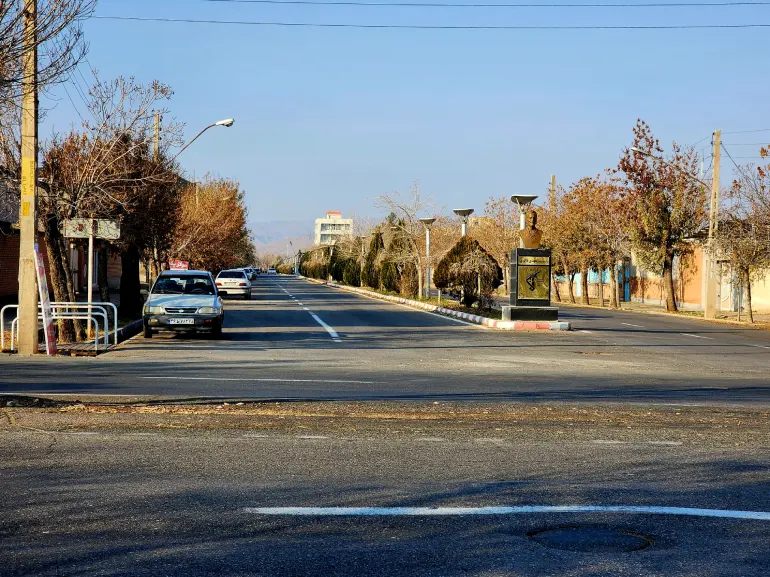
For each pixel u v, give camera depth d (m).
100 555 5.09
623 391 13.56
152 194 27.05
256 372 15.27
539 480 7.08
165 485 6.78
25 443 8.28
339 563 4.98
